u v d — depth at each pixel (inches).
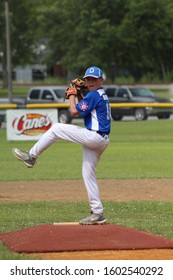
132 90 3447.3
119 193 1253.1
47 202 1140.5
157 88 5260.8
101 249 748.6
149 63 5123.0
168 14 4936.0
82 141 839.7
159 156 1942.7
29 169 1657.2
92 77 836.6
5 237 816.3
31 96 3403.1
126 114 3383.4
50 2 5398.6
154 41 5017.2
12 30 5393.7
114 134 2711.6
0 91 5802.2
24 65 6186.0
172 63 5388.8
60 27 5024.6
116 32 4852.4
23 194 1256.2
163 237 829.2
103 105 837.2
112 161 1820.9
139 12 4859.7
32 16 5506.9
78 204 1112.8
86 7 4879.4
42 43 6314.0
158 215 1011.3
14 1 5359.3
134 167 1676.9
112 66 5201.8
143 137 2591.0
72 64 4997.5
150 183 1391.5
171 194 1241.4
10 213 1031.0
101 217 868.0
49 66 5748.0
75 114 839.1
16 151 851.4
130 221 955.3
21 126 2379.4
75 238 779.4
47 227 836.6
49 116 2379.4
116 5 4911.4
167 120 3334.2
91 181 864.3
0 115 3107.8
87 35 4904.0
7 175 1541.6
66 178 1486.2
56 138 846.5
